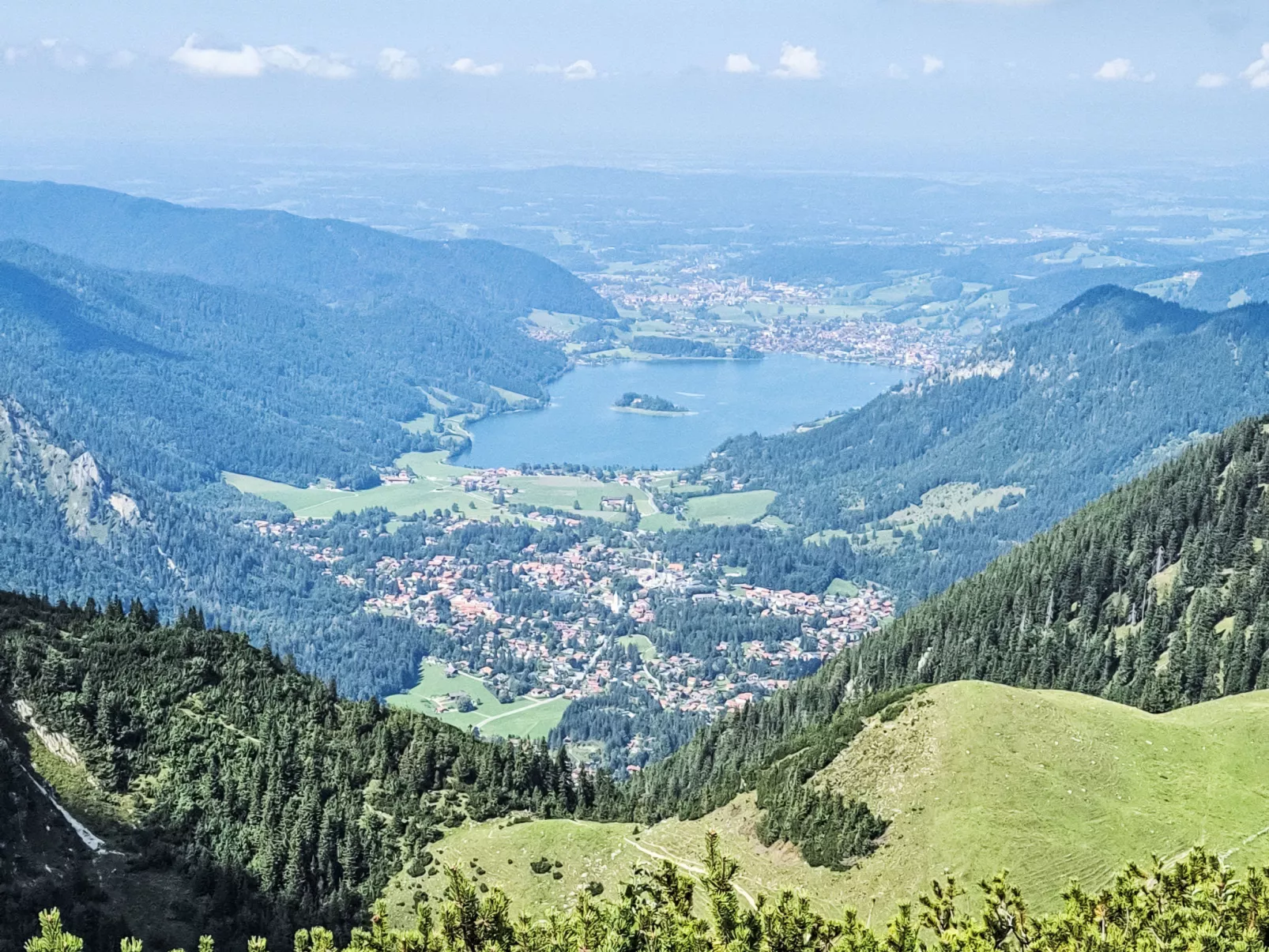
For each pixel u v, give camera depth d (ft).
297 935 231.91
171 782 521.65
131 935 419.54
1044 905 381.81
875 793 460.55
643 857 482.28
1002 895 240.32
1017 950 234.17
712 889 222.28
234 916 452.76
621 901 232.12
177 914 446.19
